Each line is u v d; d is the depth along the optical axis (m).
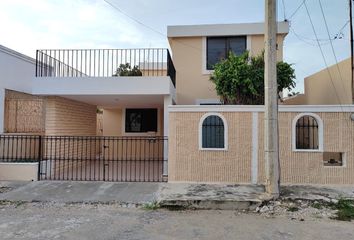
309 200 6.99
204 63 13.28
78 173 10.76
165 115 10.07
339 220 5.93
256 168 8.70
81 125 12.95
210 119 8.90
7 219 5.88
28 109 12.28
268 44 7.29
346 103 10.88
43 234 5.02
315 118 8.69
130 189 8.08
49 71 10.61
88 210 6.54
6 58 11.44
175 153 8.90
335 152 8.88
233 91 10.41
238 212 6.54
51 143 10.04
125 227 5.41
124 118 15.41
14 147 11.25
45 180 9.20
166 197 7.13
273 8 7.29
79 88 9.77
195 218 6.05
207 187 8.22
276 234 5.11
